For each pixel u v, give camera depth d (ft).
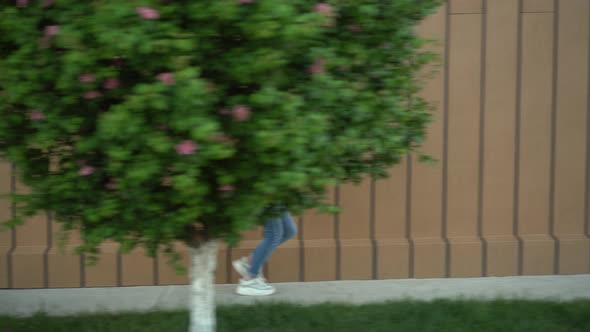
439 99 19.54
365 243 19.63
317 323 15.03
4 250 19.10
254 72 8.79
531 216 20.02
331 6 9.43
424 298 17.93
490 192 19.89
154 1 8.39
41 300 18.20
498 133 19.76
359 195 19.66
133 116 8.59
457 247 19.67
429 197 19.80
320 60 9.48
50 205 10.44
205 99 8.50
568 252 19.86
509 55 19.58
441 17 19.34
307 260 19.48
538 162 19.90
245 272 18.39
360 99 10.25
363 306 16.33
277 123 8.90
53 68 9.10
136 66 8.75
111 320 15.47
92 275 19.24
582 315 15.29
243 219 9.75
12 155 9.97
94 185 10.03
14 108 9.76
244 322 15.11
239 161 9.47
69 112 9.55
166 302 17.93
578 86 19.77
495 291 18.52
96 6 8.39
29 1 9.18
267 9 8.27
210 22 8.64
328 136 9.75
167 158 9.01
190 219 9.82
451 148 19.71
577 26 19.62
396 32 10.48
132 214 9.91
